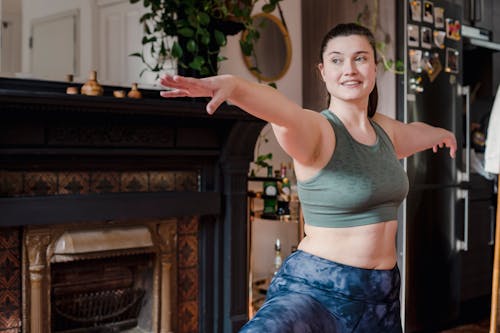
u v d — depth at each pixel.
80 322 2.84
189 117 2.80
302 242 1.37
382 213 1.30
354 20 3.76
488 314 4.09
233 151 3.00
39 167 2.55
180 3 2.86
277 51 3.96
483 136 4.56
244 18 3.03
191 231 3.05
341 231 1.28
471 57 4.69
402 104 3.46
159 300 2.92
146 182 2.86
